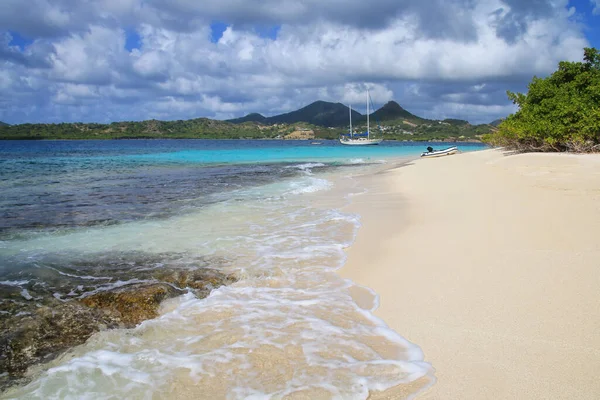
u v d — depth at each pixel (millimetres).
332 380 3299
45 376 3492
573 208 8383
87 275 5953
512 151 27781
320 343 3916
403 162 29891
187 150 56188
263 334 4125
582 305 4199
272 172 22578
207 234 8195
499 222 7871
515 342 3676
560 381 3100
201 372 3477
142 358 3738
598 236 6332
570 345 3551
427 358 3576
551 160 18375
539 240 6434
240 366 3553
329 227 8695
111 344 4020
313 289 5344
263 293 5238
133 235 8125
